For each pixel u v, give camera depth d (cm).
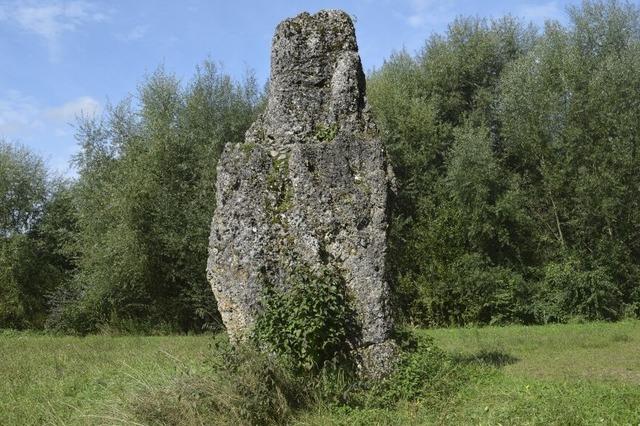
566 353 1452
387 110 3238
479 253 2858
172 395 778
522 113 2995
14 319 3284
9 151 3531
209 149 2920
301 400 820
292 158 979
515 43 3547
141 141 3039
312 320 862
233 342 926
